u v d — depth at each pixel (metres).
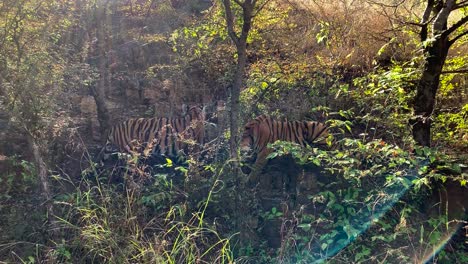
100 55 8.65
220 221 6.14
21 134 7.04
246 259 5.70
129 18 11.72
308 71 8.54
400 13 8.73
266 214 6.10
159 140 7.59
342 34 9.28
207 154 6.91
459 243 6.12
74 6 9.47
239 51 6.34
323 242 5.83
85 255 5.18
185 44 9.43
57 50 8.31
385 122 6.93
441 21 6.36
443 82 7.92
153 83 9.35
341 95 8.12
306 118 8.26
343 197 6.17
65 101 7.68
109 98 9.17
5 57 6.38
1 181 6.20
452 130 7.97
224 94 9.24
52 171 6.21
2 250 5.29
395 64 7.54
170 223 5.71
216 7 8.15
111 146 7.60
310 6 9.52
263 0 7.28
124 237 5.16
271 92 8.20
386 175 5.89
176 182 6.79
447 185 6.40
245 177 6.28
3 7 6.61
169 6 11.47
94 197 5.91
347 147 6.75
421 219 6.17
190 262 5.05
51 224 5.47
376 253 5.72
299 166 6.95
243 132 7.07
